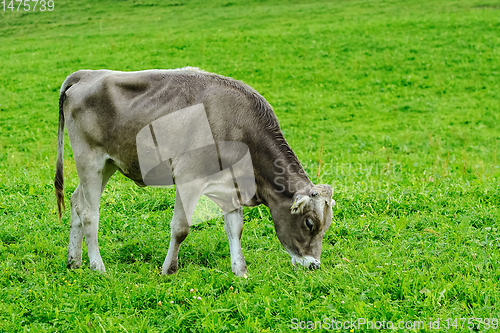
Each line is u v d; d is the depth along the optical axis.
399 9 32.12
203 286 4.97
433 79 21.12
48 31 30.41
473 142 15.10
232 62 23.59
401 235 6.37
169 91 5.46
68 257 5.74
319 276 5.04
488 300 4.62
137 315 4.52
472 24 26.94
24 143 15.25
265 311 4.38
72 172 9.78
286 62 23.56
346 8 33.50
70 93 5.78
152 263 5.93
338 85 21.08
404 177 9.41
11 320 4.32
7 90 20.55
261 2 36.59
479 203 7.32
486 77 20.98
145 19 32.81
